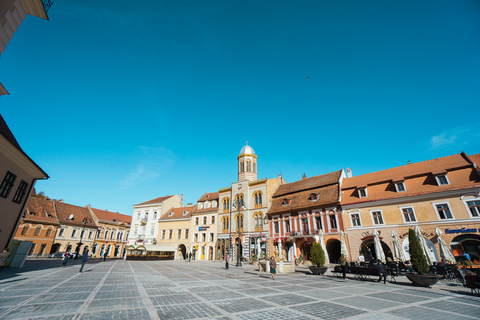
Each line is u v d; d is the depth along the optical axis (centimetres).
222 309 772
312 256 1984
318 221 3178
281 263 2117
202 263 3472
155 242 5291
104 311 707
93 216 6034
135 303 823
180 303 845
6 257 1530
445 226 2220
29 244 1959
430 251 2241
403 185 2597
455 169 2364
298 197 3591
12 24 886
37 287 1060
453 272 1469
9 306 713
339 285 1372
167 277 1634
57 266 2261
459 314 741
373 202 2706
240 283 1404
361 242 2686
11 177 1742
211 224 4672
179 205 6216
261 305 837
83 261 1850
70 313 672
